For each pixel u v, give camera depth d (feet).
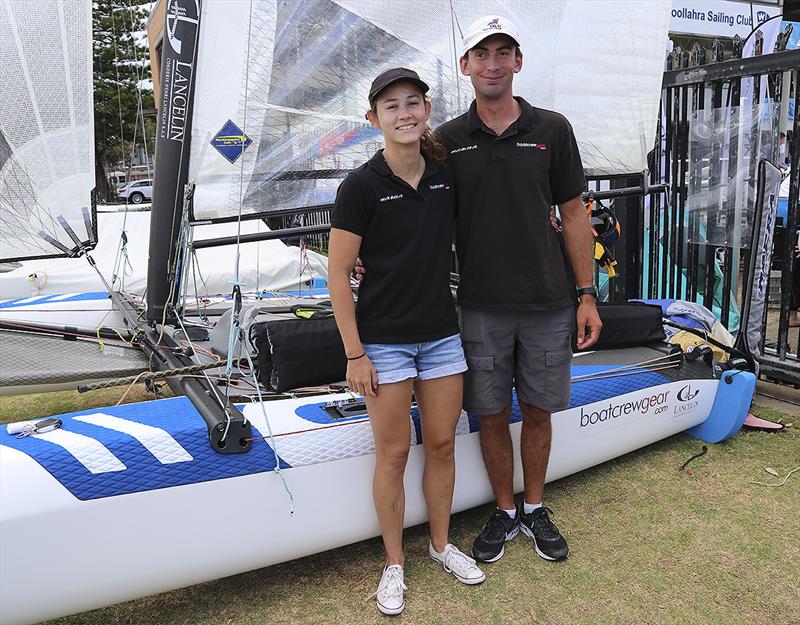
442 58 8.30
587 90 9.37
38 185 7.39
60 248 7.75
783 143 13.47
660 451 9.01
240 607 6.01
